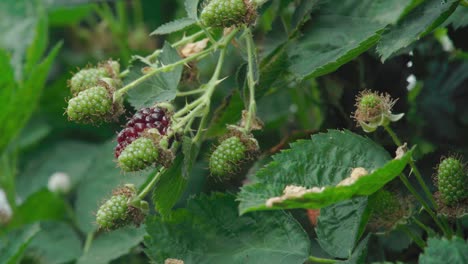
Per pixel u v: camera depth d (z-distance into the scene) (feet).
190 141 2.13
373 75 2.30
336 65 2.12
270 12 2.48
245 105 2.19
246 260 2.15
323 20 2.17
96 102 2.14
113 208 2.14
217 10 2.10
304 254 2.13
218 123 2.30
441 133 2.46
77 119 2.14
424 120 2.48
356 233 2.10
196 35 2.22
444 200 2.05
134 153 2.07
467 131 2.46
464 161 2.15
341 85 2.33
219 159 2.12
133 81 2.21
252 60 2.16
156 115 2.12
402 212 2.13
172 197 2.18
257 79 2.15
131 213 2.15
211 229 2.17
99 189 2.60
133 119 2.12
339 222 2.12
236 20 2.11
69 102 2.14
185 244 2.17
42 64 2.61
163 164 2.09
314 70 2.11
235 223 2.17
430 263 1.95
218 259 2.15
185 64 2.19
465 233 2.15
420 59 2.36
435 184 2.08
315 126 2.52
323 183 2.05
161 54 2.20
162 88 2.19
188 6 2.16
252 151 2.12
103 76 2.23
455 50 2.47
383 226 2.14
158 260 2.16
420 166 2.16
